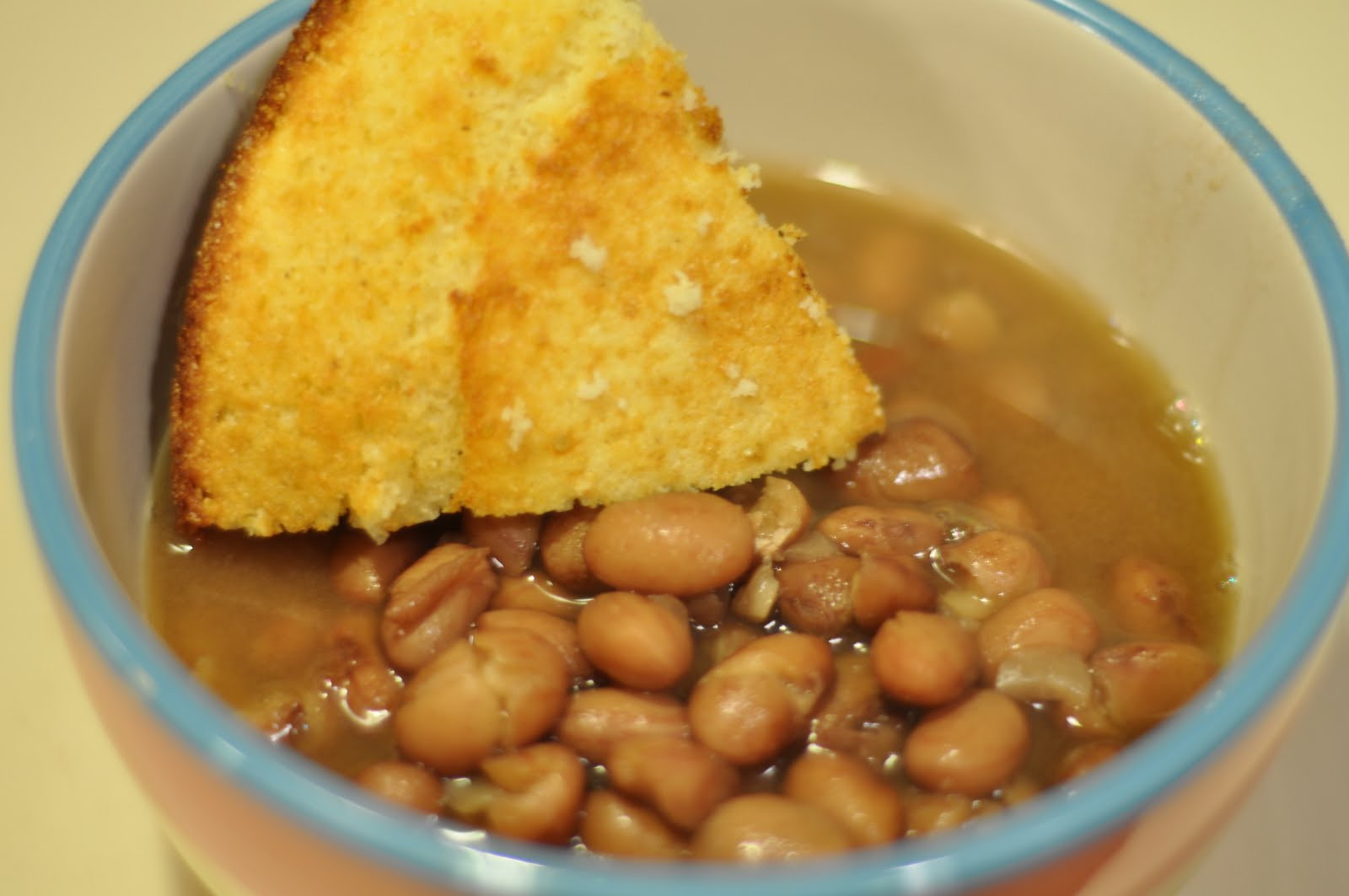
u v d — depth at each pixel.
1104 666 0.27
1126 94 0.29
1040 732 0.27
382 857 0.22
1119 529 0.29
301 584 0.28
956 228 0.32
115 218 0.27
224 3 0.38
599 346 0.27
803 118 0.32
